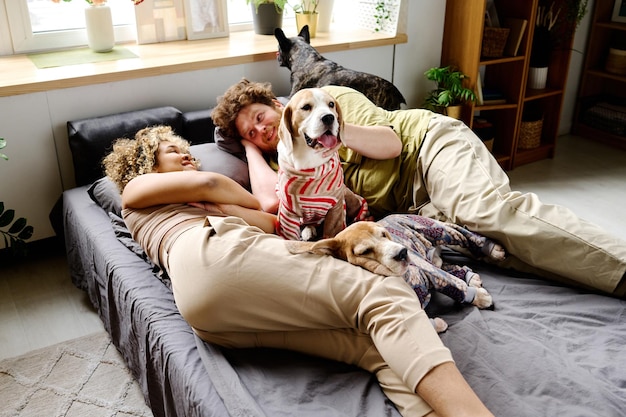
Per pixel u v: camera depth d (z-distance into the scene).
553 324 1.52
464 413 1.12
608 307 1.55
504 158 3.35
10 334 2.05
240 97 1.93
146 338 1.55
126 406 1.73
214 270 1.37
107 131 2.23
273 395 1.28
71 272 2.25
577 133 3.92
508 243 1.70
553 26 3.34
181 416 1.40
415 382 1.18
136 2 2.67
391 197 2.02
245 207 1.72
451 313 1.56
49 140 2.34
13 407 1.73
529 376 1.32
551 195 3.04
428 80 3.32
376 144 1.89
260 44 2.91
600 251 1.59
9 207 2.34
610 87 3.85
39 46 2.72
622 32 3.65
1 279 2.37
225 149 2.01
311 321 1.34
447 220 1.87
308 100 1.51
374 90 2.49
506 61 3.15
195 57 2.62
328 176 1.60
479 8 2.97
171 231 1.60
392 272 1.35
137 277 1.70
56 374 1.86
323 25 3.19
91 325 2.10
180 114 2.38
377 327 1.26
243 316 1.36
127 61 2.56
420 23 3.14
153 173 1.73
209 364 1.36
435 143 1.94
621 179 3.23
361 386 1.31
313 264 1.36
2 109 2.21
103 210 2.07
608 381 1.32
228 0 3.18
